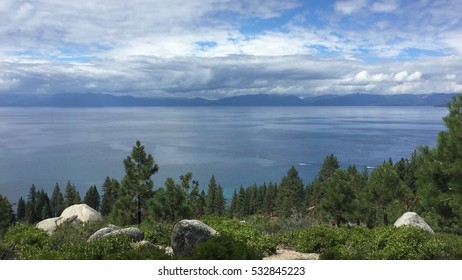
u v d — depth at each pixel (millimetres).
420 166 20922
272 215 80938
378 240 13852
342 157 158375
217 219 19719
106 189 77312
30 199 89312
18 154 164125
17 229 15648
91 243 11734
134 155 27078
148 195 27234
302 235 15695
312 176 128875
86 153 168500
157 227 17156
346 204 29906
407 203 28922
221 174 128250
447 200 19266
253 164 147875
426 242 12742
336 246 14352
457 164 17484
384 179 29141
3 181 114938
